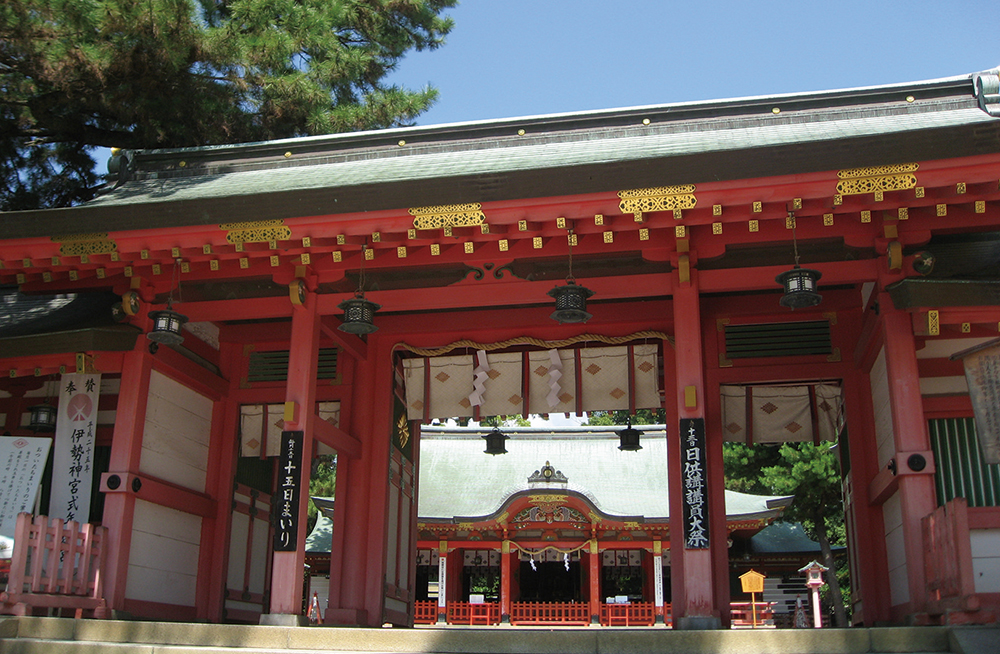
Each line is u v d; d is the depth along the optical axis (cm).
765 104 948
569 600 2816
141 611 910
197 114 1336
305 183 927
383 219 795
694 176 729
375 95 1683
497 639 668
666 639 647
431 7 1864
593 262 877
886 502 895
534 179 754
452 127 1007
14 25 1104
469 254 875
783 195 738
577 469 2752
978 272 787
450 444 2905
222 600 1038
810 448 2405
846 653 620
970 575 611
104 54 1152
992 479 811
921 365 841
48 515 909
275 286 934
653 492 2623
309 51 1573
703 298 1015
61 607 783
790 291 752
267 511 1209
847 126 894
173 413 1004
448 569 2609
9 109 1341
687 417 786
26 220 844
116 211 827
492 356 1109
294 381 877
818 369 979
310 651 682
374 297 917
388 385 1097
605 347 1067
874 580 907
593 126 986
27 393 1083
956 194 724
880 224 795
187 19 1169
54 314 1004
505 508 2352
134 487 895
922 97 912
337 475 1077
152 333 861
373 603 1038
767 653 632
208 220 814
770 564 2692
